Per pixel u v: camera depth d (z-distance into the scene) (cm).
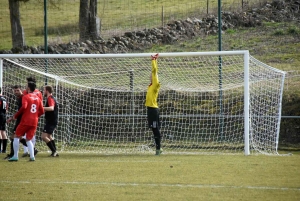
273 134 5325
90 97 6378
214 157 4500
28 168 3831
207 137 5781
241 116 5338
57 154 4719
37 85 6262
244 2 9600
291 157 4450
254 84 5659
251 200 2670
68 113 6291
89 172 3625
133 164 4047
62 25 9488
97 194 2848
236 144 5497
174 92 6262
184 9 9656
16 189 3005
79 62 6650
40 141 6044
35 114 4269
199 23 8919
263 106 5556
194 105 6091
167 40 8519
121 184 3141
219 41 5572
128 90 6050
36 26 9588
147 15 9588
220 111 5553
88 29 8312
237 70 6216
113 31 8819
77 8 10288
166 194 2831
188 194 2827
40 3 10244
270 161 4144
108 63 6769
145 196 2786
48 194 2858
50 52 7756
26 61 6303
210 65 6431
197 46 8212
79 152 5169
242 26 8962
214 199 2697
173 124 6059
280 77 5447
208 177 3356
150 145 5866
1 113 5053
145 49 8262
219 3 5556
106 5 10362
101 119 6309
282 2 9538
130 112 6297
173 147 5512
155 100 4725
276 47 8050
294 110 5809
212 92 6044
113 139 6106
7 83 6322
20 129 4244
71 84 6038
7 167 3888
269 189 2944
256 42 8312
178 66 6469
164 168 3794
